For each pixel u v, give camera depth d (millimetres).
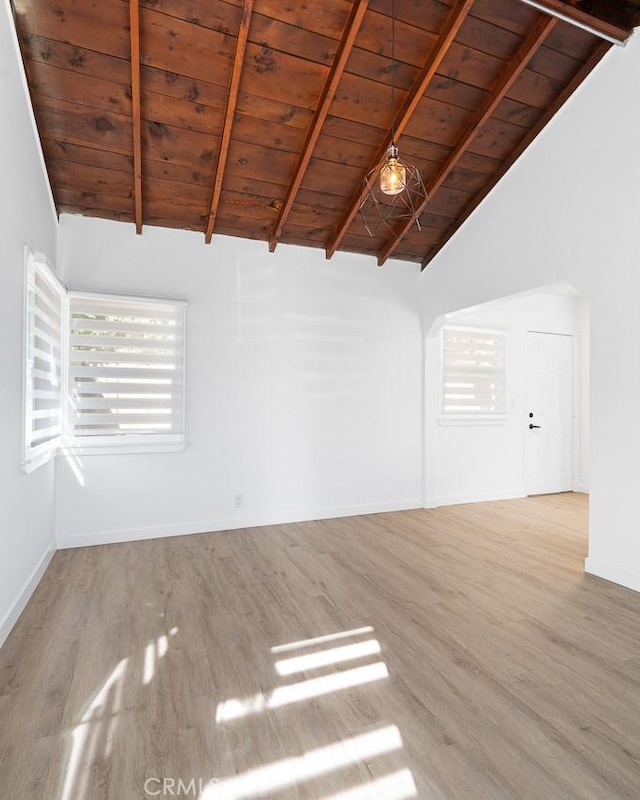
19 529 2445
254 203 3799
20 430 2434
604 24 2750
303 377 4355
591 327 3062
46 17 2457
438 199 4059
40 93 2762
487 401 5395
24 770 1432
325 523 4277
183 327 3848
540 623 2389
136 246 3762
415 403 4914
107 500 3637
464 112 3387
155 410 3758
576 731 1607
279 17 2656
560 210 3314
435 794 1353
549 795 1348
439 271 4637
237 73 2727
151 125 3061
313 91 3066
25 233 2561
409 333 4879
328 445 4473
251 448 4141
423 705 1748
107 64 2699
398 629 2324
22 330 2451
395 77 3086
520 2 2799
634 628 2336
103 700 1767
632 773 1429
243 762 1474
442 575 3029
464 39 2939
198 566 3164
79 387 3537
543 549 3564
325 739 1572
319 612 2504
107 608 2531
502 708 1729
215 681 1894
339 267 4539
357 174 3721
